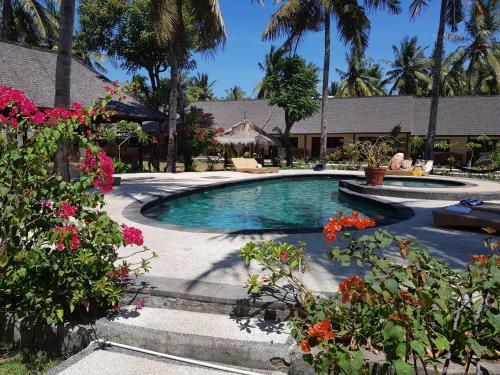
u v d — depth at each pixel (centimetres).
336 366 252
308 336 259
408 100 3309
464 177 1992
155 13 1667
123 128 859
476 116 3066
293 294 384
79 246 357
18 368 332
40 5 2556
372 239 307
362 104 3403
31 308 354
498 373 255
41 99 1608
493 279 247
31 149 342
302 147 3528
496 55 3594
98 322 354
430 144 2277
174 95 1950
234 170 2178
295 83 2516
